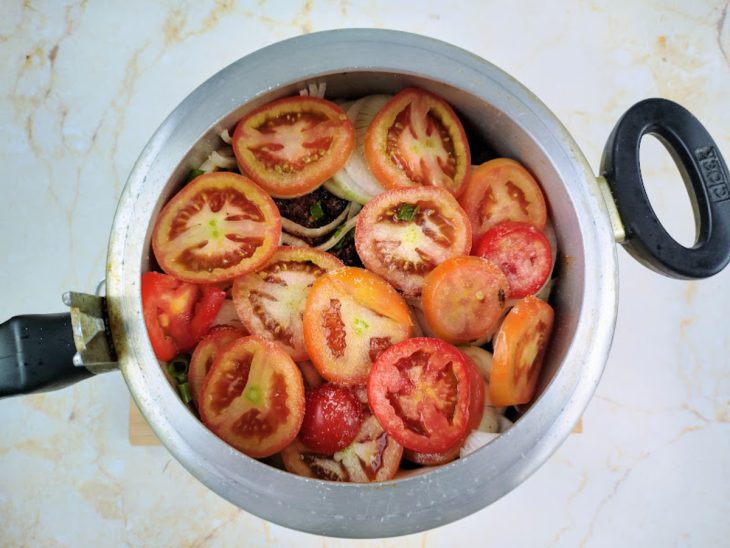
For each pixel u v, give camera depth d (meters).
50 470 0.40
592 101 0.42
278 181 0.30
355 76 0.29
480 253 0.30
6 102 0.41
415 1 0.42
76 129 0.41
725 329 0.42
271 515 0.26
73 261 0.41
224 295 0.29
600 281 0.28
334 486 0.25
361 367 0.29
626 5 0.43
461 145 0.30
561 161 0.28
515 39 0.42
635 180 0.28
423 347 0.28
